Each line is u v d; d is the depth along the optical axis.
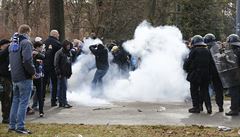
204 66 16.20
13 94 12.87
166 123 14.43
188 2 41.03
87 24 45.31
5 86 13.84
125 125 13.94
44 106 17.94
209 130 13.30
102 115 15.92
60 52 17.47
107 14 44.00
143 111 16.88
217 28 42.16
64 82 17.66
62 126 13.70
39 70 15.13
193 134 12.75
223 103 18.33
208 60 16.30
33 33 42.88
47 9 44.75
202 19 41.22
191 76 16.41
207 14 41.28
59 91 17.72
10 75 13.82
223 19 45.88
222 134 12.80
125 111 16.84
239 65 15.77
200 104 16.72
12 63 12.49
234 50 15.88
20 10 45.03
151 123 14.41
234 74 15.71
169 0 41.75
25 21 43.34
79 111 16.80
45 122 14.46
